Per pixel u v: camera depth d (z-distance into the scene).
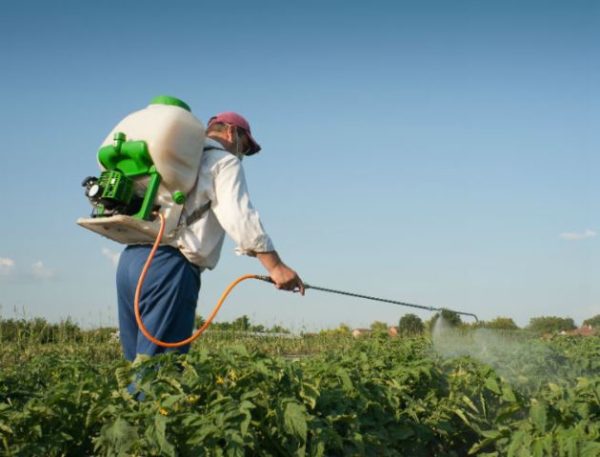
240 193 4.30
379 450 4.29
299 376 4.01
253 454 3.54
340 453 4.02
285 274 4.38
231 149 4.77
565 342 9.10
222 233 4.47
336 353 6.93
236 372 3.84
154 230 4.21
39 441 3.40
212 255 4.40
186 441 3.23
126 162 4.29
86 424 3.53
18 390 4.30
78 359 5.78
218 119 4.82
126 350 4.57
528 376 6.27
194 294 4.39
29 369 5.93
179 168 4.19
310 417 3.68
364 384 4.80
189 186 4.25
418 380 5.29
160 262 4.27
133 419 3.29
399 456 4.37
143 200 4.24
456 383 5.26
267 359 4.00
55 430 3.51
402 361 5.98
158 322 4.25
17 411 3.58
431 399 5.14
